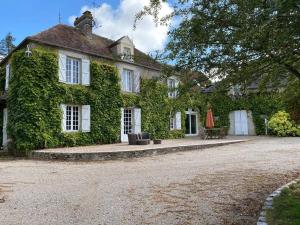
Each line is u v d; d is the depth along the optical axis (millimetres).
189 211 5137
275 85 5770
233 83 4941
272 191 6336
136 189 6715
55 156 12352
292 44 3598
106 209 5297
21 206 5539
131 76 19406
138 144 15805
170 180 7570
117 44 18734
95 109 16891
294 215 4520
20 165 10961
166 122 21203
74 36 17844
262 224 4160
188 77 4848
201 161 10555
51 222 4652
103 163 11031
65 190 6766
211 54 4348
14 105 14695
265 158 10672
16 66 14703
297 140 17078
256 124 23453
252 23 3387
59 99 15211
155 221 4672
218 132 20219
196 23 4031
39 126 14289
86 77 16703
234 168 8969
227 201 5672
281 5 2816
